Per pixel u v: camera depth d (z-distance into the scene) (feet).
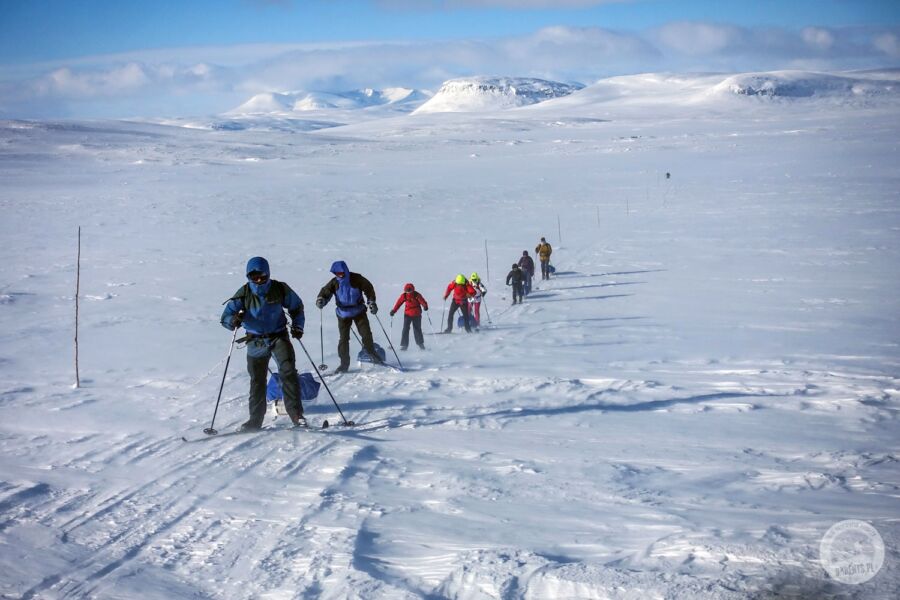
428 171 220.23
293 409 24.56
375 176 206.80
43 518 15.99
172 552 14.17
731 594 9.36
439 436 23.29
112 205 140.77
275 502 17.01
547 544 13.46
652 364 35.73
